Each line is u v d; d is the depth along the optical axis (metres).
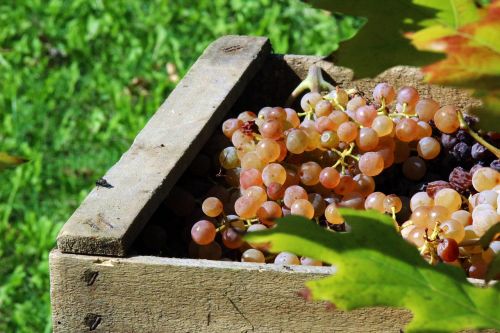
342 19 2.01
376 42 0.61
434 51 0.61
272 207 0.97
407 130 1.03
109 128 1.73
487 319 0.60
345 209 0.65
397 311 0.88
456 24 0.60
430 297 0.61
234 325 0.90
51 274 0.91
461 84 0.61
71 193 1.60
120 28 2.07
